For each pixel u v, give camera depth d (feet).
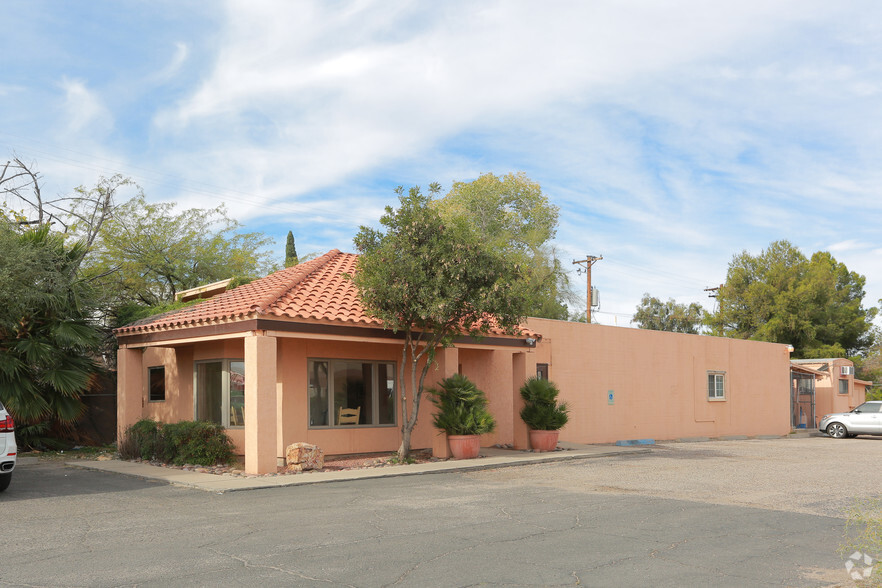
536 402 62.90
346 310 52.19
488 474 48.01
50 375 57.93
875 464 55.77
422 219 50.83
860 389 138.72
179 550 25.49
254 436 45.57
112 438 66.90
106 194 90.68
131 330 56.03
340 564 23.63
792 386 118.01
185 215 109.40
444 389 56.85
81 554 24.93
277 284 58.18
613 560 24.40
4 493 38.88
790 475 48.24
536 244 139.64
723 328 175.73
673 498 37.83
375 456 57.41
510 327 53.98
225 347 55.62
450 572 22.75
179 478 43.52
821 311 164.35
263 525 29.91
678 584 21.70
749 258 174.50
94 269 91.66
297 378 53.83
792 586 21.65
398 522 30.66
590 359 77.66
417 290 49.96
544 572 22.82
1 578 22.04
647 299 180.96
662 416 86.43
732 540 27.66
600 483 43.57
